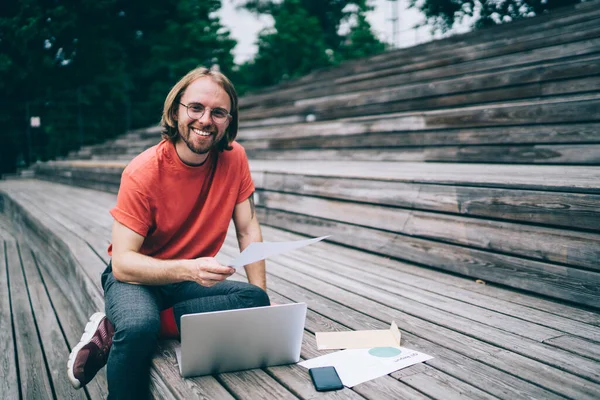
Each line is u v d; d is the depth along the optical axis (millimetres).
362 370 1763
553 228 2555
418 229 3256
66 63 17469
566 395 1573
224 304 1948
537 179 2844
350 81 8562
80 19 17000
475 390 1608
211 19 19297
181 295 2074
